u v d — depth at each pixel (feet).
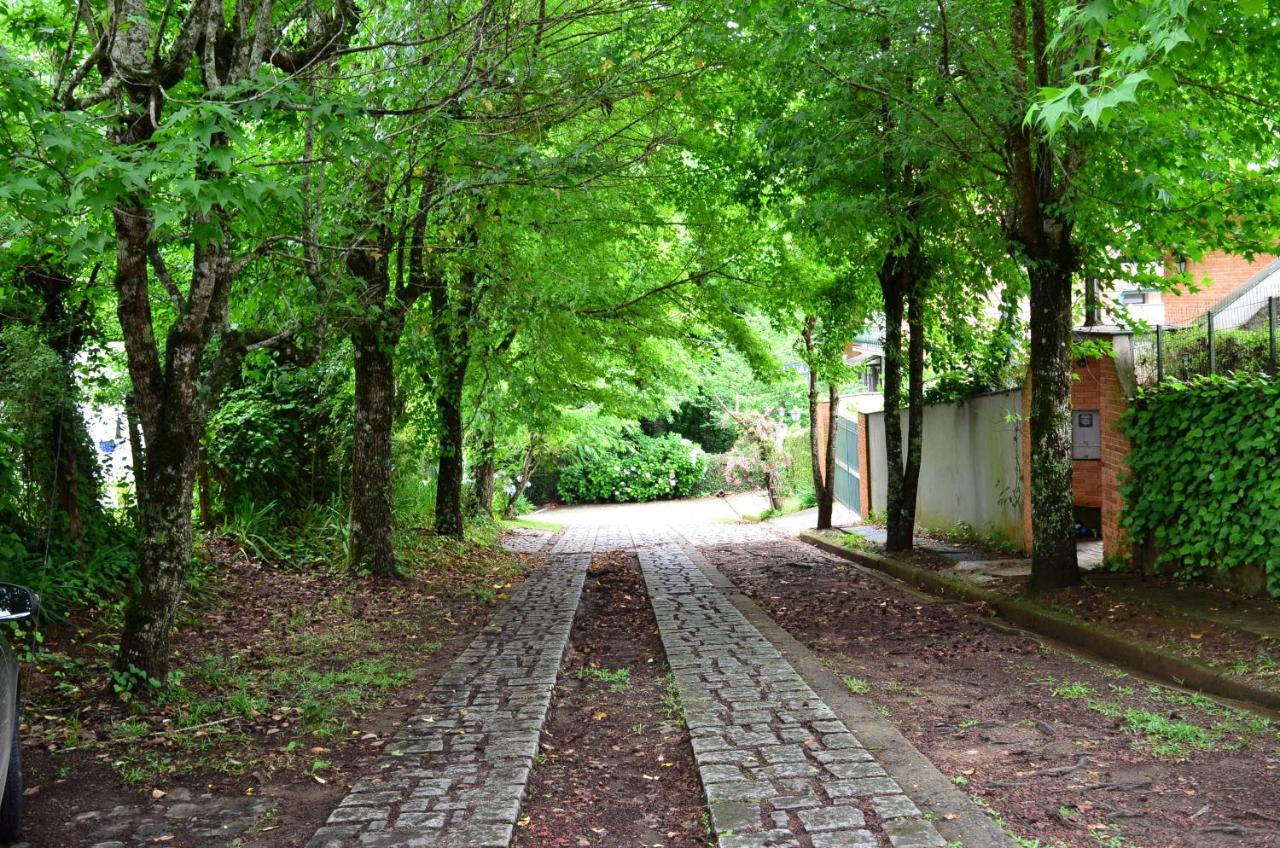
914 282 43.96
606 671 24.49
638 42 29.09
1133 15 11.96
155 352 20.56
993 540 46.03
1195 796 13.79
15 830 13.34
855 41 30.78
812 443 66.59
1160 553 31.99
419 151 28.73
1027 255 30.71
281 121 24.67
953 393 51.31
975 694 20.40
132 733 18.04
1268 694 18.63
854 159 33.53
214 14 20.65
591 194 38.27
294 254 27.68
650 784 15.85
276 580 35.63
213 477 41.52
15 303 27.73
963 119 29.89
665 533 76.64
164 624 20.57
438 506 53.78
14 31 25.91
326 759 17.11
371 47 22.70
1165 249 37.01
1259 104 28.71
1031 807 13.58
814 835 12.53
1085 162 30.94
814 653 25.54
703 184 42.52
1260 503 26.45
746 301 49.85
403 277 40.86
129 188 14.71
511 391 53.01
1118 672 22.33
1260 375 28.32
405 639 28.50
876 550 49.57
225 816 14.38
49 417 27.61
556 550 62.28
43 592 24.67
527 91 26.43
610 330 49.80
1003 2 30.17
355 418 38.65
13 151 15.49
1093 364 42.16
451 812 14.01
